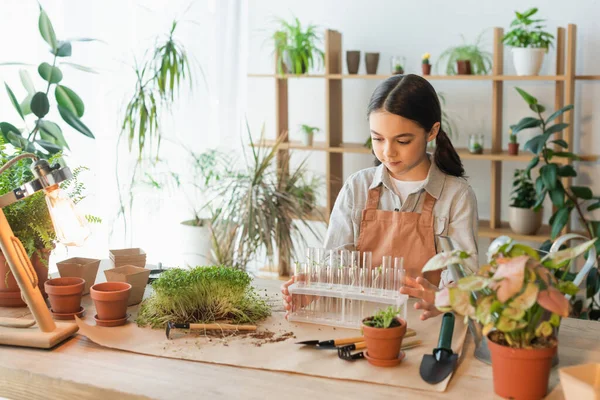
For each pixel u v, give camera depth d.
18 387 1.67
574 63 3.86
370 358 1.64
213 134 4.62
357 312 1.90
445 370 1.58
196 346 1.77
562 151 3.88
